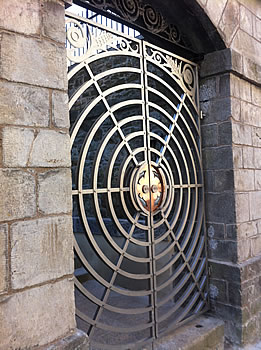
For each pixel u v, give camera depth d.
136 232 4.19
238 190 3.12
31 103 1.58
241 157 3.20
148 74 2.69
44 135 1.62
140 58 2.63
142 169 2.58
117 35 2.45
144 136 2.63
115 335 3.03
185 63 3.15
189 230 3.04
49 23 1.69
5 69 1.50
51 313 1.59
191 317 3.01
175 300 3.56
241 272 2.98
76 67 2.16
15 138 1.51
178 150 2.98
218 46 3.13
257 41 3.57
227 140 3.12
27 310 1.51
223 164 3.14
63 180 1.68
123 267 4.36
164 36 3.01
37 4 1.64
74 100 2.14
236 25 3.24
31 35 1.61
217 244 3.18
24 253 1.51
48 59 1.67
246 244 3.17
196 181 3.13
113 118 2.39
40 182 1.59
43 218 1.59
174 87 3.53
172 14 2.97
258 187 3.43
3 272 1.44
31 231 1.54
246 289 3.04
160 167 2.76
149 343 2.55
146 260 2.58
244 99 3.32
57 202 1.65
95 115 5.06
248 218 3.22
